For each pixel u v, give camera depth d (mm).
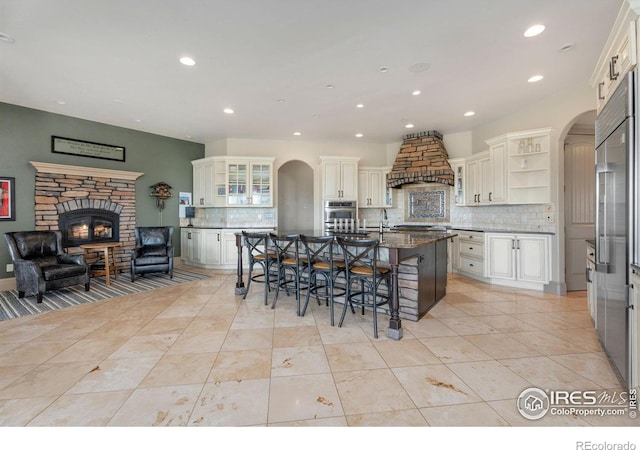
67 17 2402
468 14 2393
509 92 3961
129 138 5684
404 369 2160
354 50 2922
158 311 3428
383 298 3316
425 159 5844
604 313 2256
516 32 2639
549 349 2467
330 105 4402
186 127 5578
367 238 3471
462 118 5004
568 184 4316
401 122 5234
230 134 6059
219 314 3330
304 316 3271
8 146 4344
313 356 2355
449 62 3160
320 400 1807
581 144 4340
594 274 2756
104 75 3436
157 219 6141
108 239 5434
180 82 3625
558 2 2258
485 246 4648
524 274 4312
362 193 6605
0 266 4289
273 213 6465
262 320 3143
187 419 1644
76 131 5012
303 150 6562
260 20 2457
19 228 4449
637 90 1750
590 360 2285
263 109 4574
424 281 3301
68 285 4020
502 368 2172
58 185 4805
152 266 5016
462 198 5512
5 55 2982
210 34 2648
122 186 5594
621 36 1998
